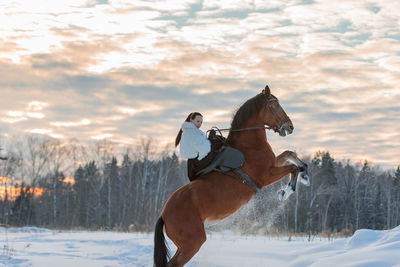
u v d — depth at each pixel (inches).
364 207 2268.7
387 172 2787.9
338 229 2190.0
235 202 269.0
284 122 293.9
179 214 253.9
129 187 1940.2
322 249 325.7
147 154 2000.5
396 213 2410.2
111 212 2069.4
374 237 323.6
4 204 2222.0
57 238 547.5
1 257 351.3
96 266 327.0
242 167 275.9
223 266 304.2
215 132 289.4
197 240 251.3
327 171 2245.3
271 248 367.2
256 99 292.2
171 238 258.2
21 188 2137.1
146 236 567.2
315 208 1830.7
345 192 2353.6
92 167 2423.7
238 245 392.2
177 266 248.2
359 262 255.3
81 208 2314.2
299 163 293.7
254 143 285.3
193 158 277.4
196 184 263.9
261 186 282.8
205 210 259.4
